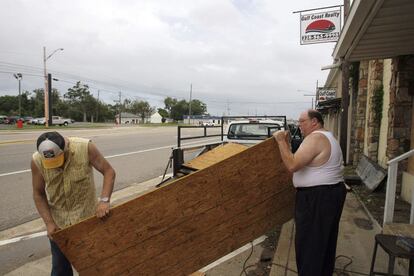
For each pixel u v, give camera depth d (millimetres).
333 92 21359
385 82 8750
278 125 8812
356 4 4484
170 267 3064
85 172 3004
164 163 12469
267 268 4133
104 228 2756
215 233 3246
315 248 3090
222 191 3199
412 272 3047
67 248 2678
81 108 101938
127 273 2896
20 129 35062
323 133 3135
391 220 4355
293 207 3764
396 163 4328
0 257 4652
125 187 8680
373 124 9367
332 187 3082
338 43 6871
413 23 5047
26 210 6652
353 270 3766
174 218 3002
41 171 2930
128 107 127812
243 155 3240
